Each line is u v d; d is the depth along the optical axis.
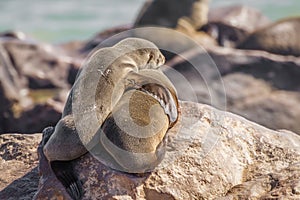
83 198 19.14
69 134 18.86
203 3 60.22
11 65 55.56
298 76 46.00
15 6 105.62
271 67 46.62
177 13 60.25
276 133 22.33
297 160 21.22
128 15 96.25
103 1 106.50
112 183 19.11
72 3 105.69
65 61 57.31
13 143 24.72
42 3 106.81
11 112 47.72
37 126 45.03
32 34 87.81
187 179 19.58
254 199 19.11
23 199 21.72
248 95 44.38
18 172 23.14
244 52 47.78
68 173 19.47
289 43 56.56
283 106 42.72
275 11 93.31
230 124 21.61
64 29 89.94
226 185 20.02
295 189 18.77
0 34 63.16
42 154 20.45
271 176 19.86
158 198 19.17
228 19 60.25
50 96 53.53
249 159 21.16
